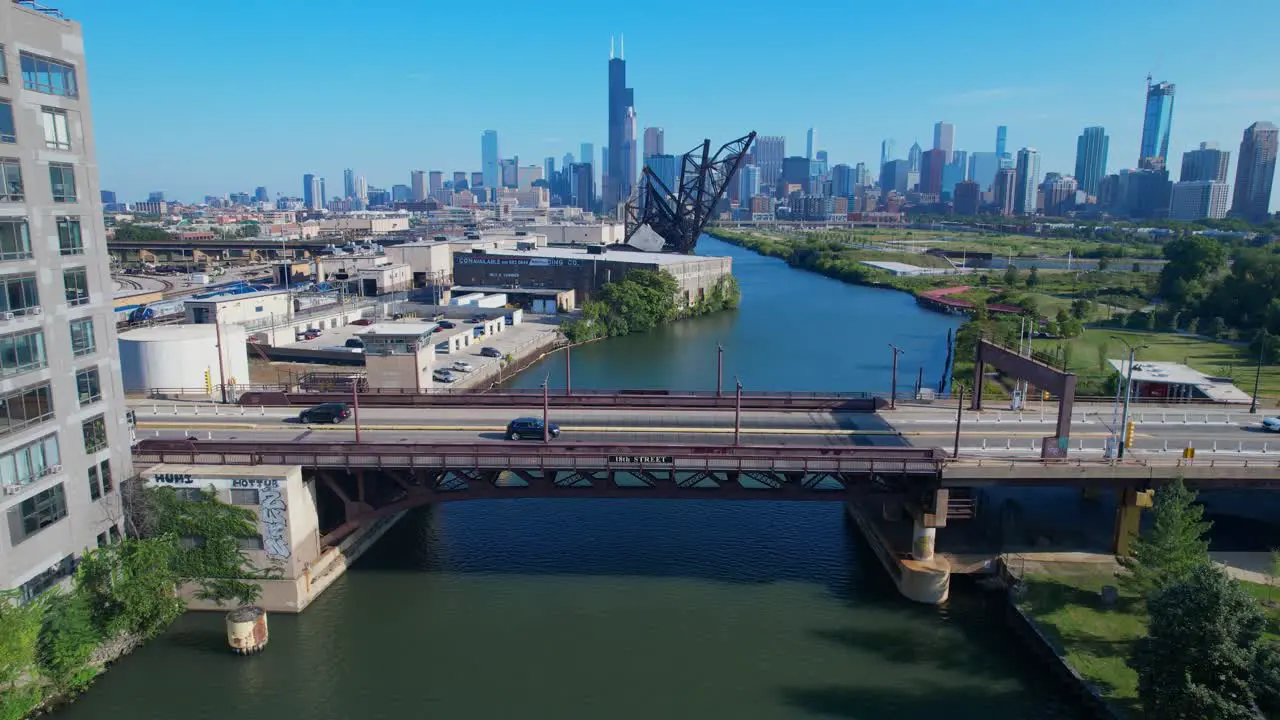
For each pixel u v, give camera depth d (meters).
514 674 57.09
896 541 72.19
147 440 69.19
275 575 63.88
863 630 62.97
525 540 78.00
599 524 81.56
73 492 57.66
